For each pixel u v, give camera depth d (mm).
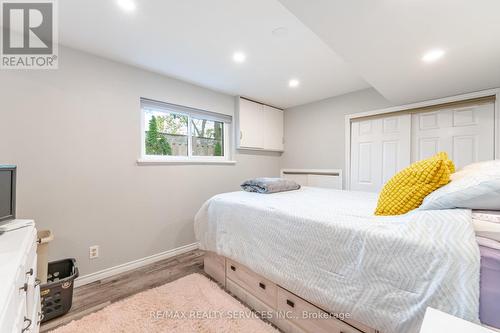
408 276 840
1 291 608
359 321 972
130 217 2203
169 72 2398
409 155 2582
